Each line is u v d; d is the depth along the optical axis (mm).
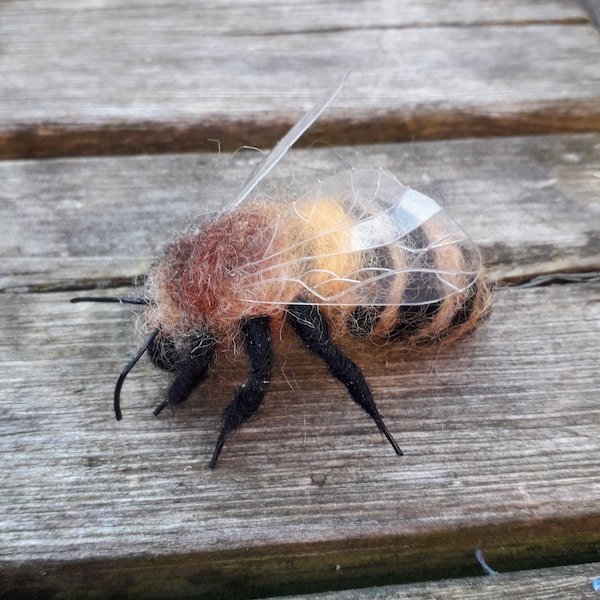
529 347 160
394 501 141
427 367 156
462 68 214
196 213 163
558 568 132
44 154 195
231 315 141
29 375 155
